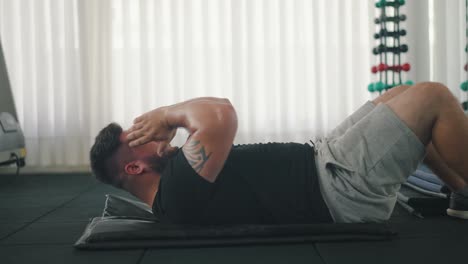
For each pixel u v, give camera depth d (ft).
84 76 12.82
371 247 4.22
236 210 4.63
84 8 12.75
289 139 13.08
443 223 5.26
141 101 12.87
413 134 4.44
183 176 4.45
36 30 12.65
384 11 11.00
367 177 4.50
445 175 5.24
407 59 13.16
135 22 12.86
